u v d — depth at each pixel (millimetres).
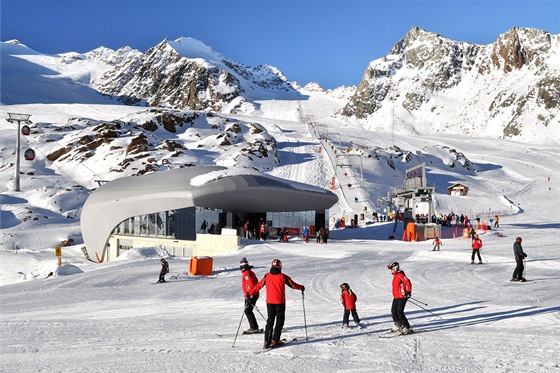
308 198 49938
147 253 35031
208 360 8914
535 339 10305
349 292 12078
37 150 107750
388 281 20828
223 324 12922
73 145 108500
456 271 23656
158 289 20125
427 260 29000
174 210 43781
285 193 46719
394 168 131250
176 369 8305
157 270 26203
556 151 195375
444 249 35688
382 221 69938
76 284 22109
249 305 11305
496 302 15250
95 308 16016
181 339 10953
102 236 49875
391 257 30953
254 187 43938
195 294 18734
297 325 12461
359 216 74188
